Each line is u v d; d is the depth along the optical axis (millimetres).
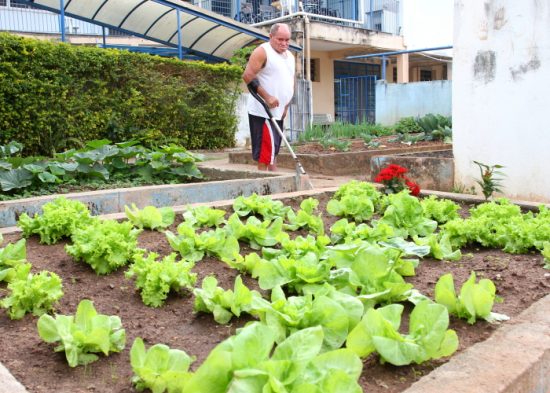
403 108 19750
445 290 2490
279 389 1446
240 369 1544
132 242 3277
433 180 7344
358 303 2152
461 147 7145
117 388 1913
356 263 2594
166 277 2678
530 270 3309
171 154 7352
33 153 11750
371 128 15359
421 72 28766
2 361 2109
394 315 2078
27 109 11344
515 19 6500
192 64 14398
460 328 2408
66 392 1884
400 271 3105
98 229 3268
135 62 13289
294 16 19500
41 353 2178
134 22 17109
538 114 6426
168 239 3543
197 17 16516
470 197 5512
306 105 18406
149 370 1789
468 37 6949
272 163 7266
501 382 1890
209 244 3381
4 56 11055
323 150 11195
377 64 26281
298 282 2689
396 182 5594
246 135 16625
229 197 5914
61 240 3807
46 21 22047
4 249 3119
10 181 6070
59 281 2627
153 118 13891
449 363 2037
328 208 4766
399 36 23125
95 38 22312
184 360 1873
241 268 3143
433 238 3549
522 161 6594
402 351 1960
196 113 14516
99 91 12641
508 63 6609
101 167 7012
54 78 11789
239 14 21875
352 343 1949
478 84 6891
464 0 6938
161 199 5457
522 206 5125
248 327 1605
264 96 6922
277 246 3766
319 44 21438
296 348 1649
